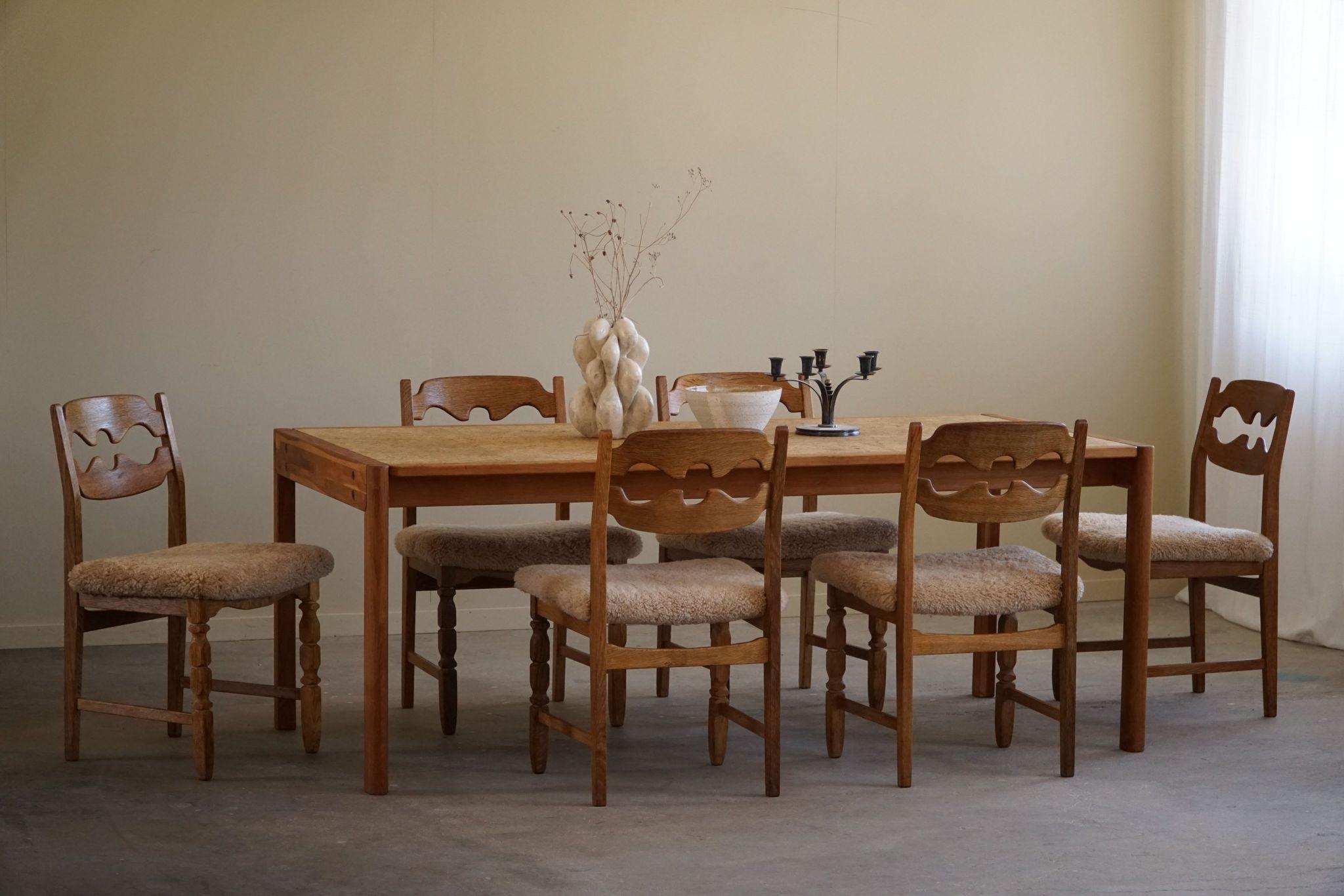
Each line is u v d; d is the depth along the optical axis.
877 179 5.15
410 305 4.79
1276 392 3.87
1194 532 3.80
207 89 4.56
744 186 5.03
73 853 2.80
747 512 3.09
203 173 4.58
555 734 3.66
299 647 4.57
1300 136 4.81
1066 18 5.29
